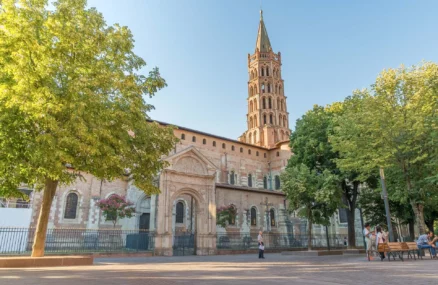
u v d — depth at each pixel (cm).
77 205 3356
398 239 4212
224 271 1191
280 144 6181
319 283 782
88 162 1513
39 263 1454
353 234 3130
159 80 1856
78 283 772
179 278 919
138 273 1096
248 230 4325
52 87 1345
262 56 8731
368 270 1156
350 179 3077
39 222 1577
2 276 945
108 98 1555
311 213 2744
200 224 3098
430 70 2353
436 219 3716
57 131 1257
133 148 1711
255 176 6000
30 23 1332
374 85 2519
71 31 1437
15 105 1286
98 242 2931
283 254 2892
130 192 3662
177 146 4869
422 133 2147
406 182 2367
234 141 5784
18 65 1238
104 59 1645
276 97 8212
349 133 2505
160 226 2794
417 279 856
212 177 3284
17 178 1455
